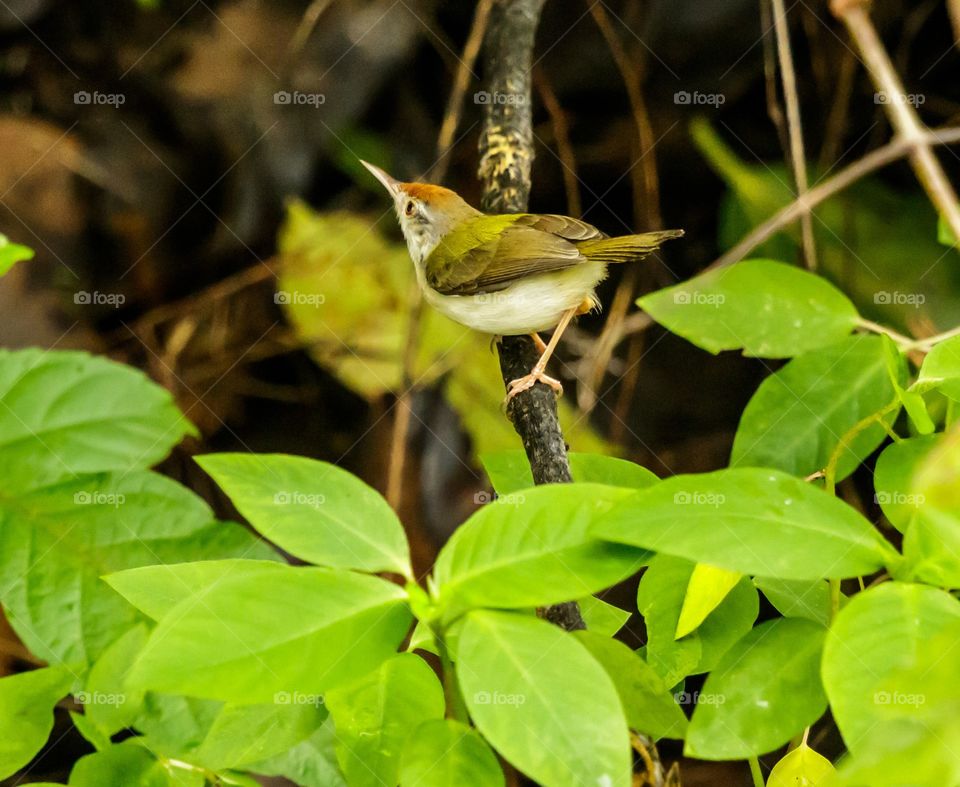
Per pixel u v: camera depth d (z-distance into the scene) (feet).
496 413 34.12
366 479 34.71
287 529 11.20
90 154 35.78
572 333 37.78
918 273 33.91
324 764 16.08
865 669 9.50
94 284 35.58
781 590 13.67
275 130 35.91
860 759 8.98
